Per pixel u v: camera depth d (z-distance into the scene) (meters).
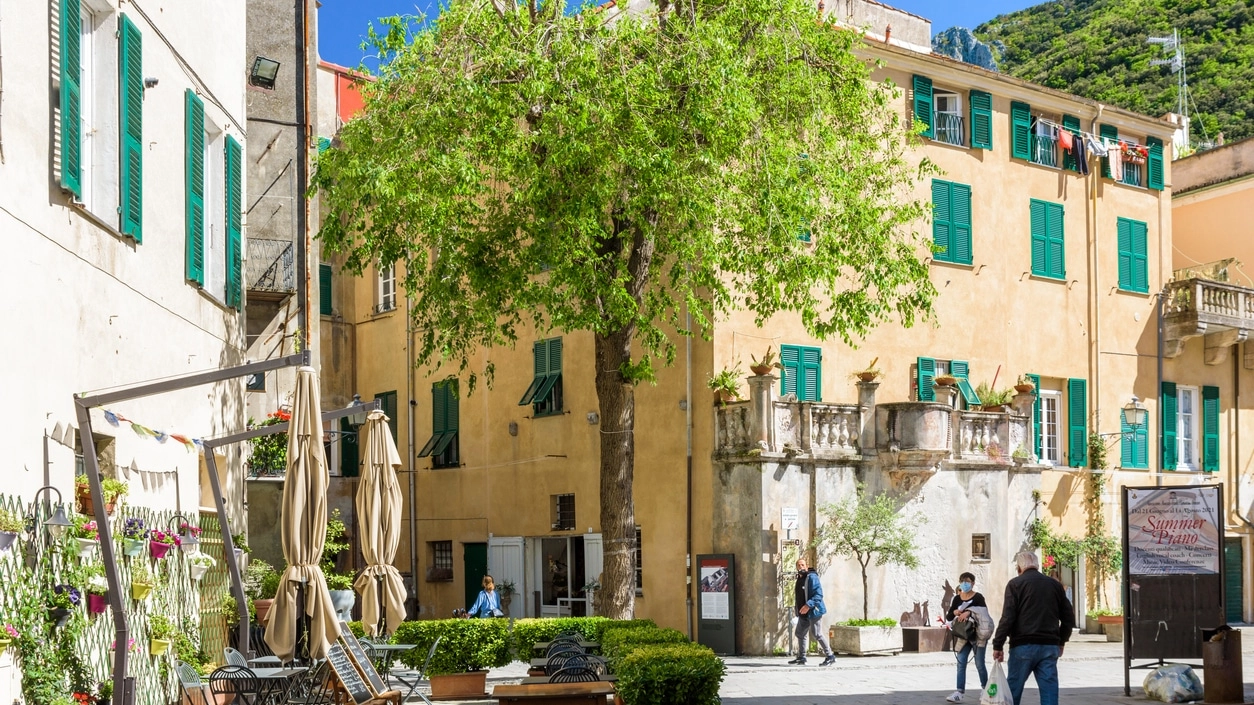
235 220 17.22
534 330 29.91
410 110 19.89
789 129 21.39
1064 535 30.31
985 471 28.05
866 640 24.67
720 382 25.59
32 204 10.16
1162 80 63.34
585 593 28.28
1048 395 31.03
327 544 22.48
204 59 15.84
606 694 13.95
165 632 13.12
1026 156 30.97
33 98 10.19
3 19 9.62
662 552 26.62
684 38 20.27
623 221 21.48
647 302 21.03
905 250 22.12
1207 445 33.44
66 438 10.80
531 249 19.92
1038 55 75.25
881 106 23.56
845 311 21.73
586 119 18.88
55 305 10.64
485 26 20.25
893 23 33.41
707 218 19.62
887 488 26.61
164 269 14.01
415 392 32.75
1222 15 63.75
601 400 21.55
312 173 22.12
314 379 10.95
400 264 32.78
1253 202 35.44
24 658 9.74
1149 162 33.53
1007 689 12.96
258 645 18.20
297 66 22.27
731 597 24.92
